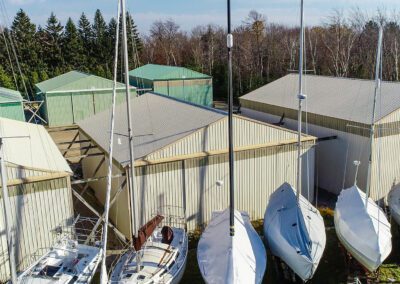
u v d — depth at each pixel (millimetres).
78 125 25781
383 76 46281
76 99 40844
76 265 13695
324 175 23297
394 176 21500
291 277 14609
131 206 16719
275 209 16797
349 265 15281
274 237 15219
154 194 17188
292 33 77625
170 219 17391
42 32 72875
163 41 88250
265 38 72312
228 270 12742
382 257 14297
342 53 50438
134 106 25125
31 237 15281
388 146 20875
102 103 41781
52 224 15664
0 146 11742
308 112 23688
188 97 46469
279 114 26219
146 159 16703
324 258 16219
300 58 15500
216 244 14281
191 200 18000
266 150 19266
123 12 13398
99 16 75562
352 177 21406
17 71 60156
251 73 57188
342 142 21734
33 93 54625
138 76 47938
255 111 28828
